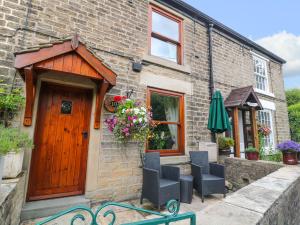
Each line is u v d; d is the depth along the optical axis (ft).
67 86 12.01
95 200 11.39
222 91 20.02
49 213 9.73
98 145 11.96
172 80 16.21
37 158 10.86
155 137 15.16
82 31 12.46
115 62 13.51
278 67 29.68
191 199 12.35
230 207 5.49
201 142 16.93
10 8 10.53
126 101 12.37
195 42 18.79
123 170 12.62
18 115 9.98
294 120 33.94
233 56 22.31
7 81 9.98
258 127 22.30
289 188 7.98
